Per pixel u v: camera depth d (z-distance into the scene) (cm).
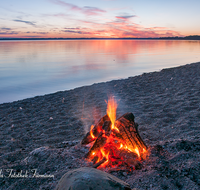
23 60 2719
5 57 3145
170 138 421
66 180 170
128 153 291
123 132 304
